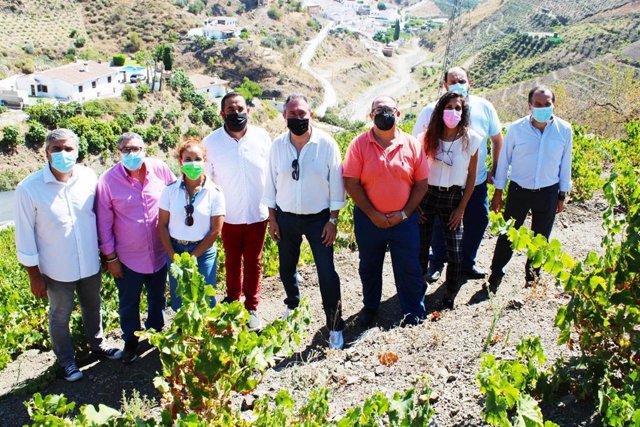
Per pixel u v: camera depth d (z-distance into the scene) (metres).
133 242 5.64
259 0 131.62
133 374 5.73
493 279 6.59
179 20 105.62
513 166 6.21
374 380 4.56
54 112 46.41
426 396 3.63
